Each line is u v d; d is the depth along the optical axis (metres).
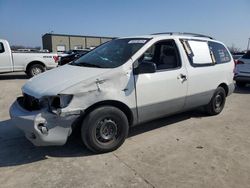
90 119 3.73
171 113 4.83
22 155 3.91
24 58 12.54
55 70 4.36
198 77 5.09
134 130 4.94
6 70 12.23
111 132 3.96
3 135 4.68
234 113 6.32
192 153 4.00
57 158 3.81
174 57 4.73
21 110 3.67
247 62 9.79
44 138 3.48
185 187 3.12
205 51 5.41
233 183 3.22
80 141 4.36
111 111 3.85
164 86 4.45
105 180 3.25
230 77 6.08
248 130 5.11
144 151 4.05
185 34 5.37
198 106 5.41
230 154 4.00
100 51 4.77
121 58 4.18
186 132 4.90
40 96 3.50
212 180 3.27
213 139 4.59
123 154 3.95
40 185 3.15
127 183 3.19
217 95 5.82
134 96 4.07
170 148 4.17
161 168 3.54
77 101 3.55
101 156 3.88
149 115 4.39
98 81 3.70
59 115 3.46
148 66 3.96
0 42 11.98
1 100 7.55
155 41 4.47
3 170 3.49
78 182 3.21
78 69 4.11
